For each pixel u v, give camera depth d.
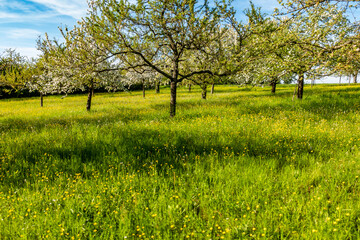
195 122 10.49
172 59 12.26
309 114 11.28
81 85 17.53
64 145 7.32
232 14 9.49
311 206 3.69
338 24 9.68
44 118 15.05
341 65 6.41
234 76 11.91
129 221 3.52
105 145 7.13
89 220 3.76
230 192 4.28
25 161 6.16
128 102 25.62
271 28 8.76
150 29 9.87
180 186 4.61
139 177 5.04
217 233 3.25
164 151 6.73
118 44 9.58
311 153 6.04
